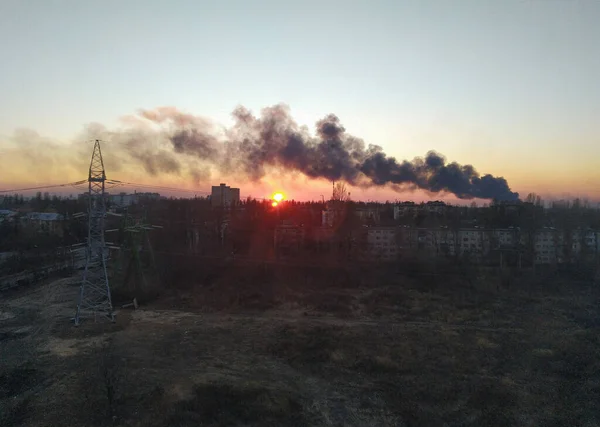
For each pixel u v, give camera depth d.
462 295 57.97
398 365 33.84
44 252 84.00
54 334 40.59
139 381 30.36
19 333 41.09
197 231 91.31
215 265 70.31
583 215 105.06
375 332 42.16
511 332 42.69
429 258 75.19
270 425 25.11
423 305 52.91
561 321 46.53
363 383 30.89
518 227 87.81
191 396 28.19
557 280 65.25
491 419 25.98
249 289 59.47
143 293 54.25
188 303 53.03
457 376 32.06
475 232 86.56
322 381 31.19
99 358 34.53
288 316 47.84
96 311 47.88
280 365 33.88
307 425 25.28
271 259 75.38
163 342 38.66
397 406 27.59
